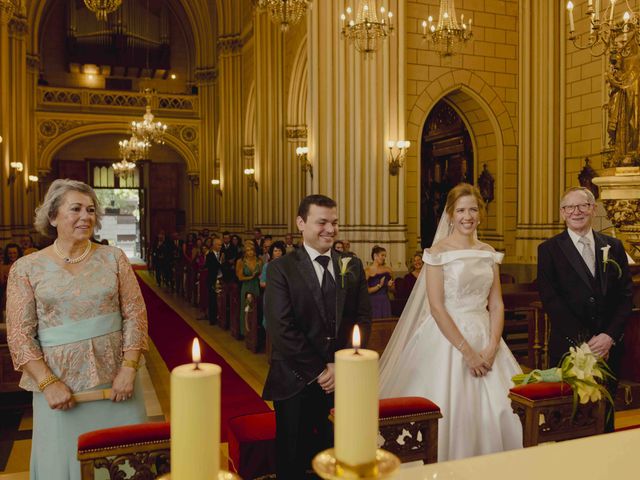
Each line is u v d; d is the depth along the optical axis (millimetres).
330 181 11969
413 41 12438
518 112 13328
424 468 1423
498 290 3590
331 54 11922
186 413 921
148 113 20453
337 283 3123
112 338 2859
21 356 2691
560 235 3936
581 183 11906
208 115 26453
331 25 11914
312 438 3109
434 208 14945
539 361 6461
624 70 7633
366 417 992
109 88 27531
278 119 18375
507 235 13367
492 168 13406
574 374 2770
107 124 25000
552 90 12555
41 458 2754
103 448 2350
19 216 21156
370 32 9312
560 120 12531
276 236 18266
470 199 3490
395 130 11875
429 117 14742
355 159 11883
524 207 13148
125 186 27516
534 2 12914
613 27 7367
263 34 18469
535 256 12836
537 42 12867
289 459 3033
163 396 6410
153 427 2482
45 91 24297
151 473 2424
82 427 2766
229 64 23609
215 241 11953
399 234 11852
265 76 18484
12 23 20844
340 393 1005
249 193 22859
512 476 1377
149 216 27438
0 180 18781
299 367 3006
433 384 3285
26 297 2734
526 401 2758
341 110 11891
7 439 4984
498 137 13188
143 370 7660
